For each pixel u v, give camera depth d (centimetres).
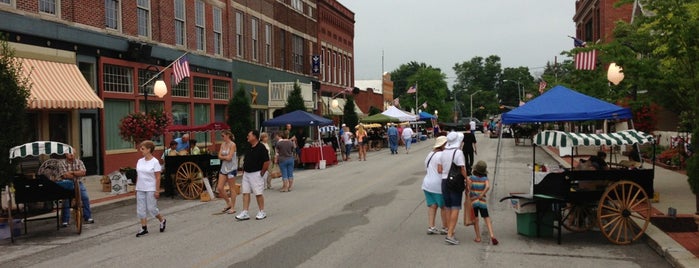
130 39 2105
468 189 919
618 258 809
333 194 1543
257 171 1162
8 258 865
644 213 1048
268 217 1187
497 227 1042
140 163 1033
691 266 710
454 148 906
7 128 1062
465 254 831
